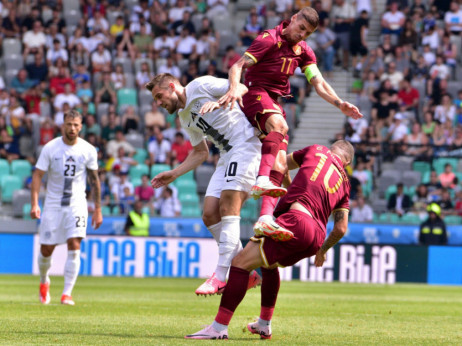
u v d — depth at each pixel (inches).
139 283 1344.7
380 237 1596.9
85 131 1845.5
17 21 2127.2
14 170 1784.0
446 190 1672.0
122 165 1761.8
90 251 1539.1
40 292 848.9
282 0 2148.1
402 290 1343.5
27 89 1977.1
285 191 503.5
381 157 1808.6
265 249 502.0
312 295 1142.3
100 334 526.9
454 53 2095.2
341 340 533.3
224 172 562.6
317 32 2018.9
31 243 1560.0
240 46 2105.1
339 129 1916.8
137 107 1943.9
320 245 519.8
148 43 2122.3
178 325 618.2
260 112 538.3
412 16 2113.7
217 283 537.0
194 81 555.2
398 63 2027.6
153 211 1662.2
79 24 2117.4
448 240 1595.7
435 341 545.3
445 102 1955.0
